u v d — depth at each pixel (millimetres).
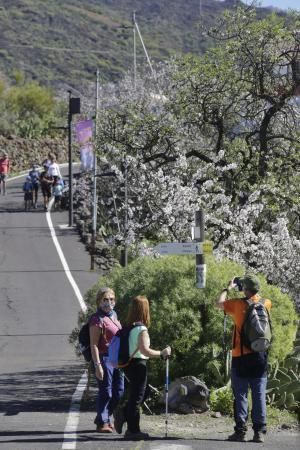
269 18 32781
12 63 184000
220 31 33219
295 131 33031
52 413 20328
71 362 29812
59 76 183125
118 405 18312
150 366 21016
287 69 32688
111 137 35219
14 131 104938
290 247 29859
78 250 54625
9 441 17141
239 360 17000
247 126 34438
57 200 70438
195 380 20156
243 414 17078
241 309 17031
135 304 17250
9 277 47344
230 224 30969
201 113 33688
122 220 39625
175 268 21609
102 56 196125
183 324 20938
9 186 84188
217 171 33156
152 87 74375
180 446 16562
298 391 20453
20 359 30625
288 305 21422
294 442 17047
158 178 32562
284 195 31875
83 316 22812
